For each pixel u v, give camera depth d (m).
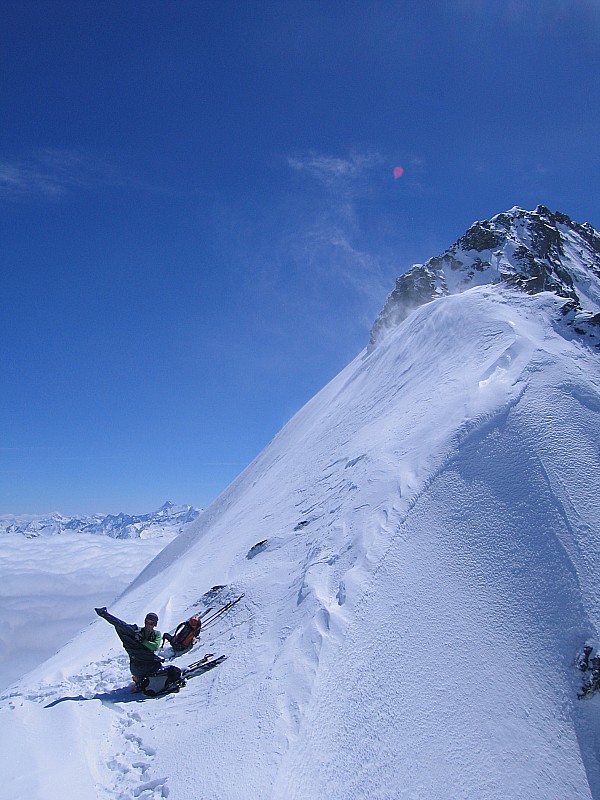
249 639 10.07
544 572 9.02
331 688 7.69
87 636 16.09
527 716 7.46
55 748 7.21
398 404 19.06
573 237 74.94
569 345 15.03
